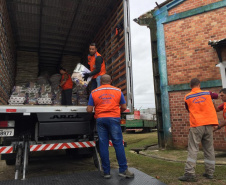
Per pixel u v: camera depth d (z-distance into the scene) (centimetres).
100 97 322
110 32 543
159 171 390
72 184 276
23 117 366
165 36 690
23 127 366
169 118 647
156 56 701
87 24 720
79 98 550
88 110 330
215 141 582
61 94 612
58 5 639
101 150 313
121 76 446
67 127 368
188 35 654
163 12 697
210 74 609
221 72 587
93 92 331
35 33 782
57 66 980
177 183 317
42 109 333
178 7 677
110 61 532
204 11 635
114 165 443
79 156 517
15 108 319
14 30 760
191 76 634
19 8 653
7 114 351
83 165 458
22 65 803
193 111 342
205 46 626
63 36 794
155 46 708
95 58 419
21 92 576
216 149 578
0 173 399
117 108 323
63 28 750
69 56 874
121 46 453
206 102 339
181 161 470
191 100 348
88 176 316
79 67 552
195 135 333
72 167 439
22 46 852
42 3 632
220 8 619
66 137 411
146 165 441
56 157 552
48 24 728
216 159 477
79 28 743
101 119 315
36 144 350
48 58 930
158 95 684
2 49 552
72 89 589
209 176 336
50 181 289
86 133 378
